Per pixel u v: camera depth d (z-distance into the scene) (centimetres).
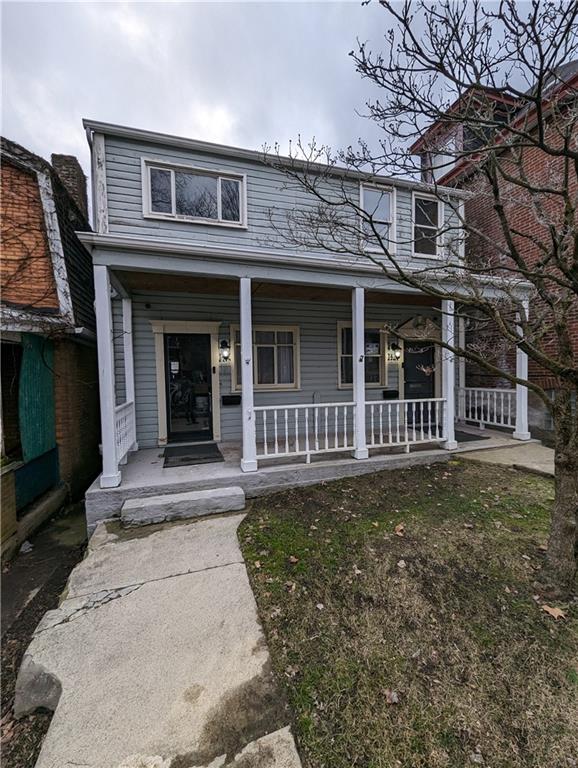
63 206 613
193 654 229
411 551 336
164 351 682
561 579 282
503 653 225
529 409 778
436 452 616
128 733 182
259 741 178
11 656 259
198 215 618
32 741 189
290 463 547
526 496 455
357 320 572
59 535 477
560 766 164
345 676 212
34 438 507
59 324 530
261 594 284
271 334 750
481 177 509
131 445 617
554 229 254
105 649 234
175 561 334
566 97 301
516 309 355
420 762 167
